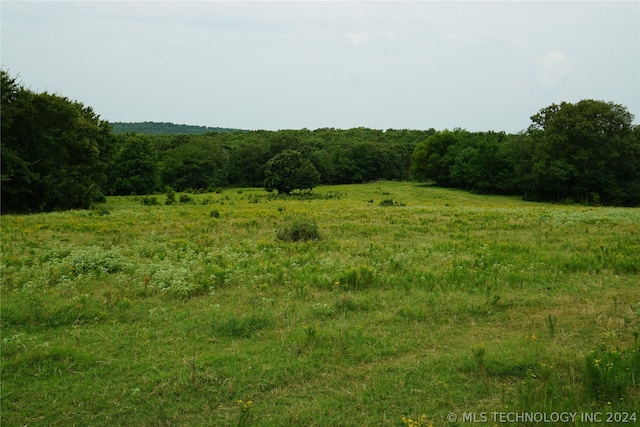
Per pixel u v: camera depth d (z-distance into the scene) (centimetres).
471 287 1000
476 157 7912
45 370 612
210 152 10112
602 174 6059
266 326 783
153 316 828
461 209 3391
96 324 791
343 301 891
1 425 495
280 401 552
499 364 627
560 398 541
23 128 3794
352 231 2045
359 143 11575
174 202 4856
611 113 6025
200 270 1146
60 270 1144
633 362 596
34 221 2530
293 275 1105
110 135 5059
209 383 585
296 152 7125
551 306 877
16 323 789
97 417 517
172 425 504
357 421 514
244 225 2314
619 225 2139
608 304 870
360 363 645
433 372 618
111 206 4478
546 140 6362
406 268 1193
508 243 1605
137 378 598
